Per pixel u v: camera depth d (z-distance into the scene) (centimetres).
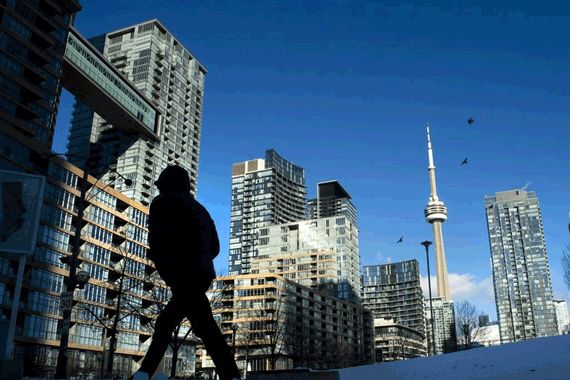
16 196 1223
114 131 14788
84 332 7769
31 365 6812
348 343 14875
